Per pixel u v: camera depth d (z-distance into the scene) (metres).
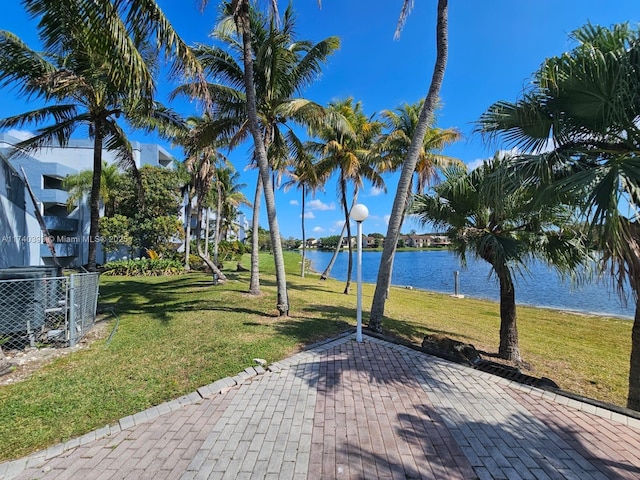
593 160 3.66
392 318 8.74
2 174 10.14
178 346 4.94
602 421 3.01
